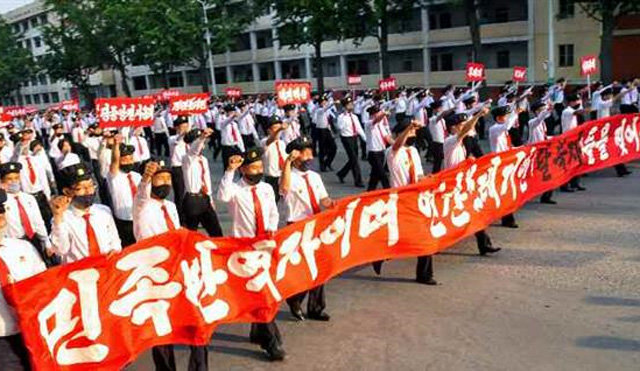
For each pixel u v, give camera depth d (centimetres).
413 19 4156
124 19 4622
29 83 8388
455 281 760
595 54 3312
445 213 773
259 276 568
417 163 810
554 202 1108
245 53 5303
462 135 886
